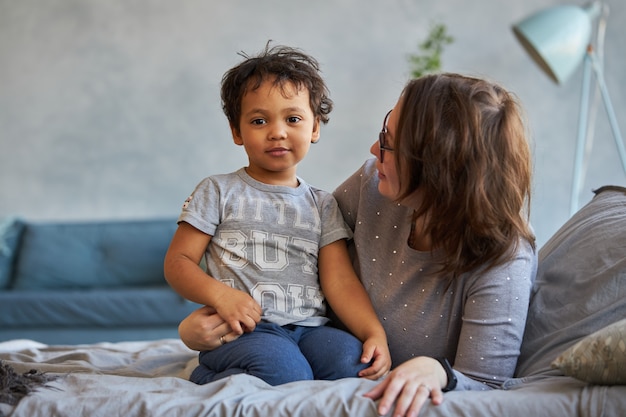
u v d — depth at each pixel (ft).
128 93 15.10
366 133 14.64
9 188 15.16
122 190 15.10
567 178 14.02
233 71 4.77
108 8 15.10
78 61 15.15
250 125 4.63
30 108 15.17
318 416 3.22
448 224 3.87
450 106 3.82
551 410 3.17
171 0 14.99
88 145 15.12
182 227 4.51
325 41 14.73
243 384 3.49
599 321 3.97
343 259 4.64
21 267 13.16
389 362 4.06
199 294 4.17
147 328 11.40
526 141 3.97
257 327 4.21
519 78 14.21
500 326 3.89
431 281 4.25
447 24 14.44
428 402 3.27
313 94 4.74
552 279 4.47
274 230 4.50
